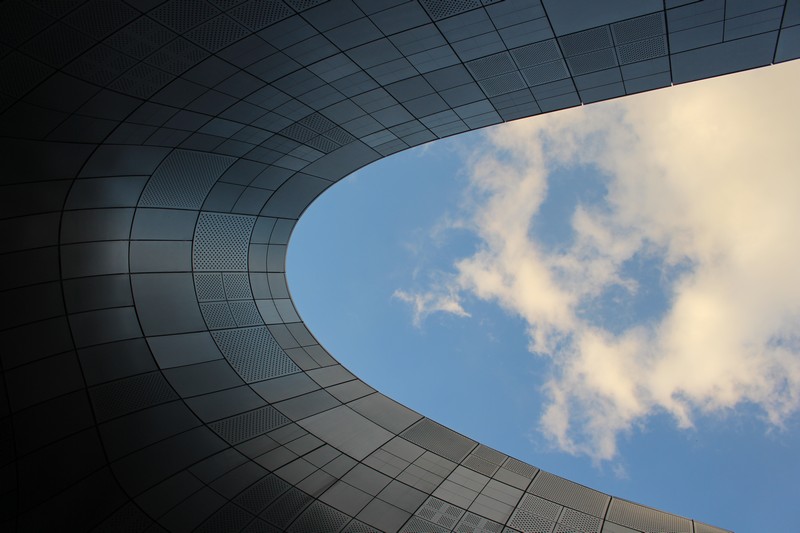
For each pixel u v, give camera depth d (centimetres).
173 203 1634
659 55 1366
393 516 1595
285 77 1377
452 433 1945
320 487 1633
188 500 1479
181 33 1127
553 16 1230
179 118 1371
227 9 1101
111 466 1437
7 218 1259
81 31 1030
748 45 1300
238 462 1611
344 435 1831
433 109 1638
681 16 1211
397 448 1838
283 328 2069
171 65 1198
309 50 1298
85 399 1459
